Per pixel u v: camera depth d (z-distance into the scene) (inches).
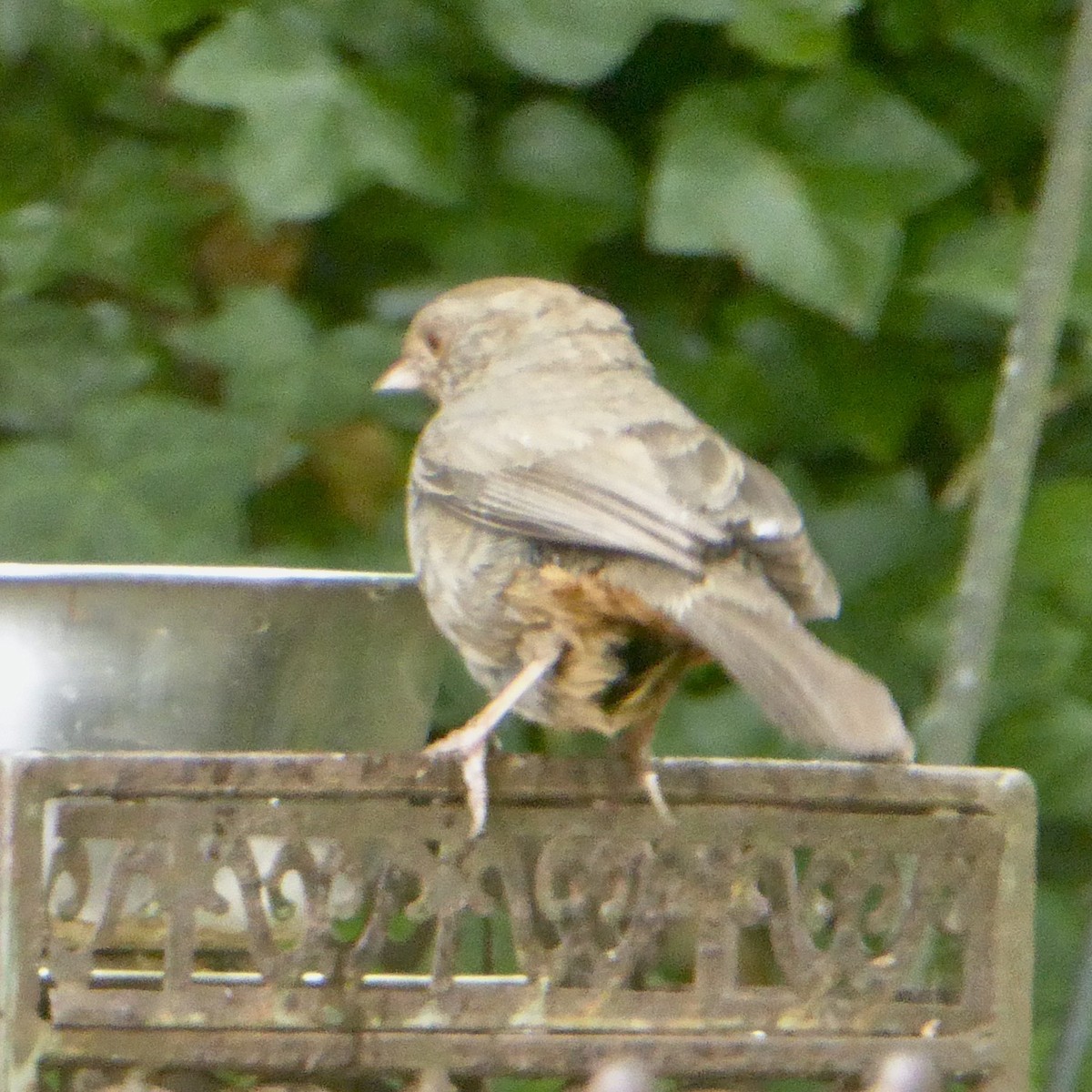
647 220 395.5
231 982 230.4
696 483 254.8
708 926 239.0
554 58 369.7
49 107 409.4
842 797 242.7
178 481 385.7
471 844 233.6
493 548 262.8
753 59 393.4
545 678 263.7
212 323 391.5
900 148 378.3
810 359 405.4
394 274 409.4
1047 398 407.5
